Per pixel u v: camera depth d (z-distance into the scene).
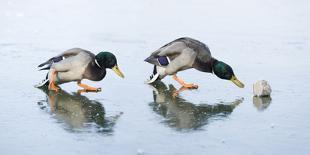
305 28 20.02
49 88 12.38
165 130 9.46
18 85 12.73
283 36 18.75
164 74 13.00
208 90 12.51
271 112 10.59
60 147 8.54
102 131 9.38
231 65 14.92
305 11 23.50
